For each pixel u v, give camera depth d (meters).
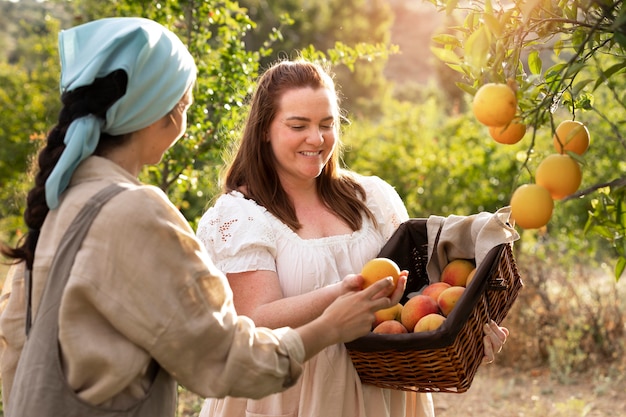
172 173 4.73
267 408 2.32
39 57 12.20
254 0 15.62
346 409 2.27
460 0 1.73
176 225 1.58
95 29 1.66
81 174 1.62
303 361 1.69
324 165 2.51
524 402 5.35
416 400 2.51
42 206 1.64
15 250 1.66
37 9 23.39
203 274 1.58
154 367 1.61
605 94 7.21
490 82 1.58
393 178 8.18
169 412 1.65
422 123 9.05
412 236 2.53
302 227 2.44
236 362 1.57
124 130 1.64
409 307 2.25
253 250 2.31
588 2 1.61
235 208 2.38
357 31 20.70
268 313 2.19
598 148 7.14
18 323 1.72
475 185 7.80
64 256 1.54
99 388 1.52
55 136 1.65
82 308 1.52
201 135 4.46
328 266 2.40
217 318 1.58
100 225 1.53
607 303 6.26
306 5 19.78
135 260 1.52
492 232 2.25
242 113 4.42
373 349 2.07
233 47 4.48
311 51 4.71
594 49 1.73
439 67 21.77
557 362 6.00
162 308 1.52
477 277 2.07
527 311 6.25
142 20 1.67
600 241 7.66
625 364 5.86
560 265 6.97
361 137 8.95
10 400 1.60
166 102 1.65
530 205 1.49
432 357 2.03
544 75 1.80
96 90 1.59
